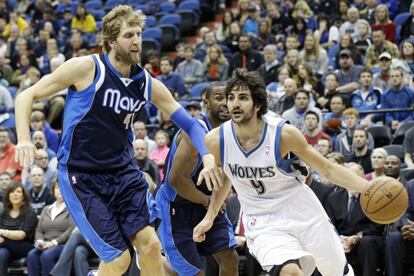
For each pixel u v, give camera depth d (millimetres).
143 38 24969
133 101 7789
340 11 22344
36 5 27766
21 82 21516
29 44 24984
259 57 20250
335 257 7711
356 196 12391
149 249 7668
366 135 14156
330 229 7734
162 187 9477
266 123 7422
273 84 17969
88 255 13250
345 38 18688
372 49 18500
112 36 7578
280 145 7359
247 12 23359
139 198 7789
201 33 23906
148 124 18016
